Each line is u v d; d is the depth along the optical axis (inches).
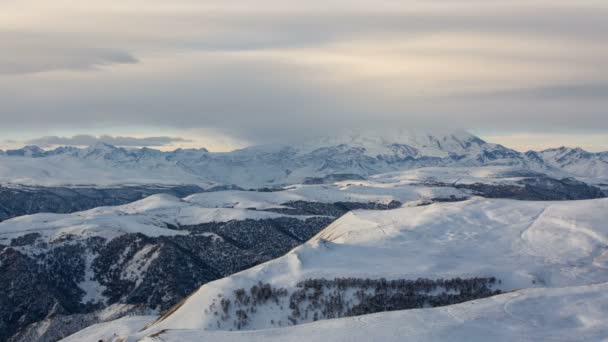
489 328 5644.7
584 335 5452.8
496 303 6245.1
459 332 5551.2
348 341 5442.9
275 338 5669.3
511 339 5398.6
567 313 5925.2
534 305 6141.7
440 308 6205.7
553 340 5364.2
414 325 5738.2
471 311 6063.0
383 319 5949.8
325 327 5846.5
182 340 5743.1
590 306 6028.5
